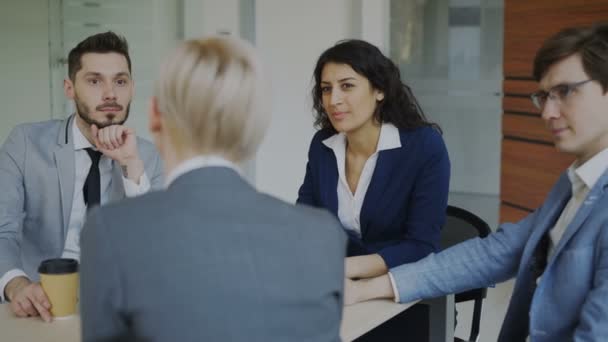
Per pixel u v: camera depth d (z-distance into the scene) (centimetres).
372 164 267
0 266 231
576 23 561
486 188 693
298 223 132
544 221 206
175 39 539
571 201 201
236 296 123
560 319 191
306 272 129
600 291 180
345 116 260
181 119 131
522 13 601
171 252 122
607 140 189
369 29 602
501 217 638
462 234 291
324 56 264
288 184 624
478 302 284
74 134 259
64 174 257
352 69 257
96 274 122
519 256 222
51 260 208
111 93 252
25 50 492
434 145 265
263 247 127
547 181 594
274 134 619
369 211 267
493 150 686
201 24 553
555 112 189
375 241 271
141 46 521
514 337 214
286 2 604
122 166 243
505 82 623
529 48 598
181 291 121
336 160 274
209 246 124
